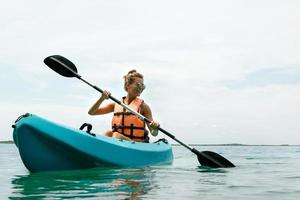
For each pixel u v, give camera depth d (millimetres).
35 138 4410
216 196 3061
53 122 4605
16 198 2910
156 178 4141
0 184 3688
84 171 4633
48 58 5816
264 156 10891
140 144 5930
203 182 3918
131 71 6250
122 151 5211
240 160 8367
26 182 3773
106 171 4648
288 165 6594
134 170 4867
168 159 7035
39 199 2852
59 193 3107
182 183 3799
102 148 4934
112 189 3305
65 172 4531
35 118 4441
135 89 6152
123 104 5816
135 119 6055
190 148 6035
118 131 6062
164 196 3004
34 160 4504
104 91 5762
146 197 2939
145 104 6285
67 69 5855
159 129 5879
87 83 5863
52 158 4574
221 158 6027
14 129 4422
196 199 2912
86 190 3248
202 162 6102
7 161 7648
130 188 3377
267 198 3004
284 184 3836
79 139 4699
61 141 4500
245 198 2992
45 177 4125
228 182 3957
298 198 3012
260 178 4387
